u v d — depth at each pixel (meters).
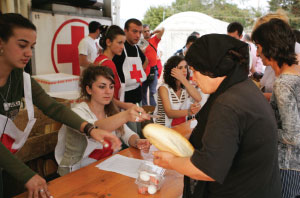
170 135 1.00
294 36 1.36
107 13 4.61
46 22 3.67
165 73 2.58
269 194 0.90
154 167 1.49
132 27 2.87
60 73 3.88
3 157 1.15
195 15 8.57
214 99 0.93
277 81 1.34
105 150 1.81
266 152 0.84
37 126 2.32
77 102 1.91
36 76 3.57
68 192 1.27
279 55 1.36
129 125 2.75
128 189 1.31
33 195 1.15
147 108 3.24
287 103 1.28
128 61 2.88
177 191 1.30
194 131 1.05
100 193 1.26
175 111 2.46
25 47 1.21
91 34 3.94
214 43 0.88
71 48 4.08
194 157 0.83
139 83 3.07
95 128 1.44
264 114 0.84
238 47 0.89
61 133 1.71
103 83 1.73
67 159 1.64
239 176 0.88
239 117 0.81
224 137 0.79
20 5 3.35
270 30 1.36
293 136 1.27
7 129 1.40
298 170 1.38
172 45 8.90
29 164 2.35
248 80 0.92
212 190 0.94
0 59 1.23
